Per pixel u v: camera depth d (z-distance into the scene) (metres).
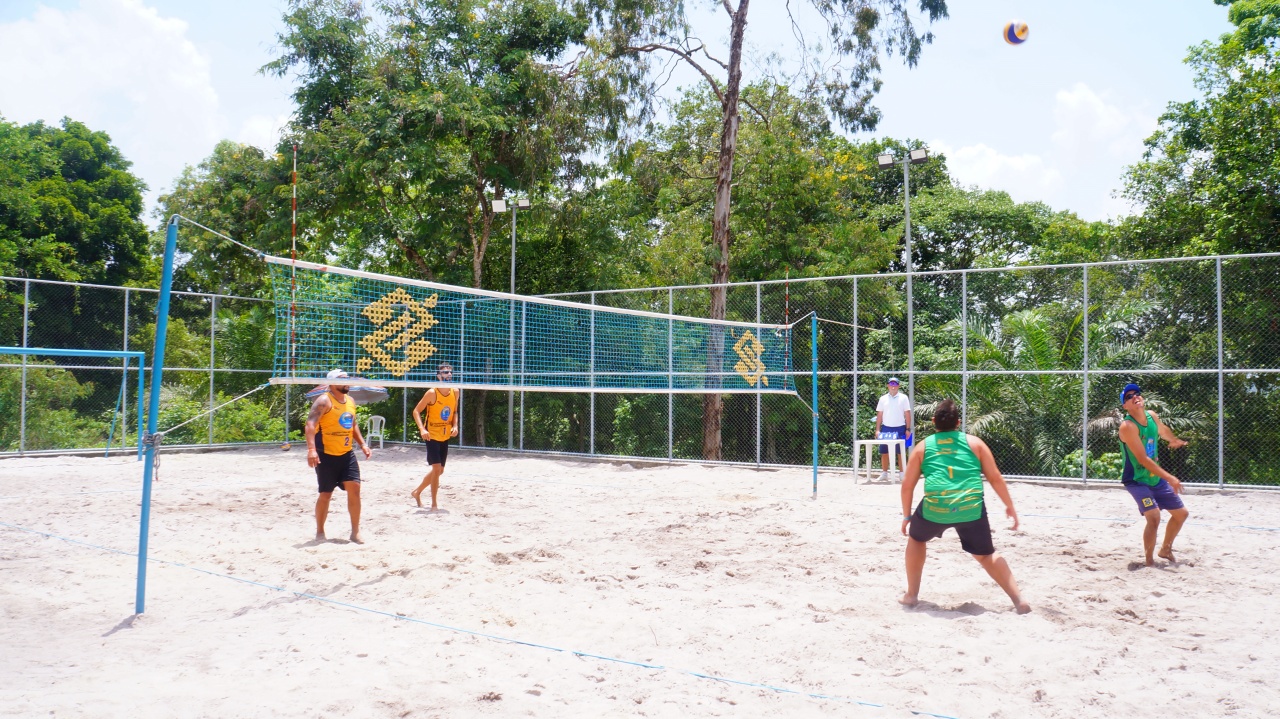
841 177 24.73
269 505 10.17
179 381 18.69
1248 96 17.92
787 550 7.36
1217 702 3.78
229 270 25.02
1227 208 17.89
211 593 5.94
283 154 20.94
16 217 27.77
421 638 4.81
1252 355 13.90
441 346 15.69
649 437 17.58
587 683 4.09
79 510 9.79
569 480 13.22
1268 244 17.20
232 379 19.23
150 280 32.91
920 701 3.81
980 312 17.39
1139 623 5.05
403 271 24.16
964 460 5.37
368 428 21.11
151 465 5.47
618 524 8.84
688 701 3.85
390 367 7.84
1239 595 5.74
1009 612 5.30
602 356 16.62
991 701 3.81
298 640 4.77
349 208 20.88
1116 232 21.06
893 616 5.23
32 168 30.88
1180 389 14.55
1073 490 11.86
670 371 14.34
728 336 15.55
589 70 20.02
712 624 5.07
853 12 20.25
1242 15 20.77
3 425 16.45
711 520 9.00
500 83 21.11
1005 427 15.26
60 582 6.28
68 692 3.90
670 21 20.25
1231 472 14.00
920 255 32.94
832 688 3.99
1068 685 3.99
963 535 5.36
